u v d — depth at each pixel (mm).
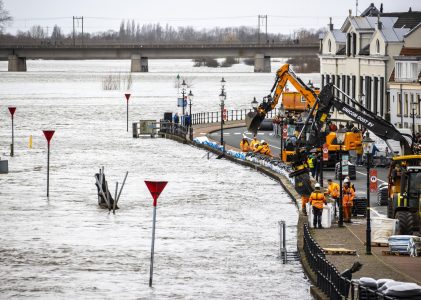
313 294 53344
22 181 98875
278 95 101500
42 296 54469
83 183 97562
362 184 89062
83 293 55094
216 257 63906
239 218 77812
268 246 67125
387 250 60688
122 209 82250
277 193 90625
